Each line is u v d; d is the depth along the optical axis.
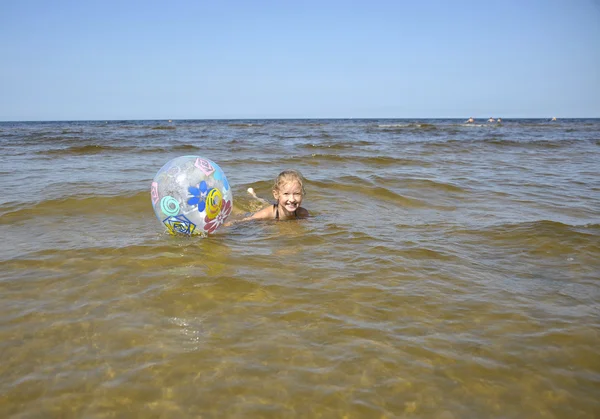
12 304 2.79
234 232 4.61
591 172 9.20
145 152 12.59
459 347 2.36
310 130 33.06
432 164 10.25
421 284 3.18
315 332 2.50
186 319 2.63
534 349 2.35
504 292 3.06
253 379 2.09
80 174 8.09
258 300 2.89
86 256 3.66
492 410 1.91
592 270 3.49
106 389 2.02
